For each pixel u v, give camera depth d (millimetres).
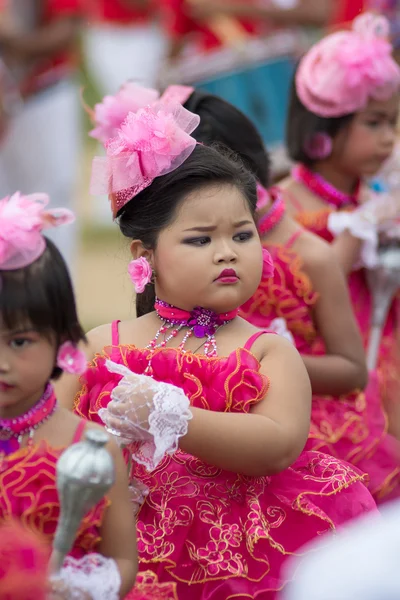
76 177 15875
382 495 8383
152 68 18906
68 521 4922
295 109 9492
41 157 15117
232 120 8039
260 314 8062
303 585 3537
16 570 4938
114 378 6414
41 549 5043
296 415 6180
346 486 6477
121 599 5410
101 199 20547
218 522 6188
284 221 8141
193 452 6043
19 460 5348
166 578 6125
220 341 6461
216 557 6094
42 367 5258
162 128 6398
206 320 6488
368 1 13016
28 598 4918
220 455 6016
